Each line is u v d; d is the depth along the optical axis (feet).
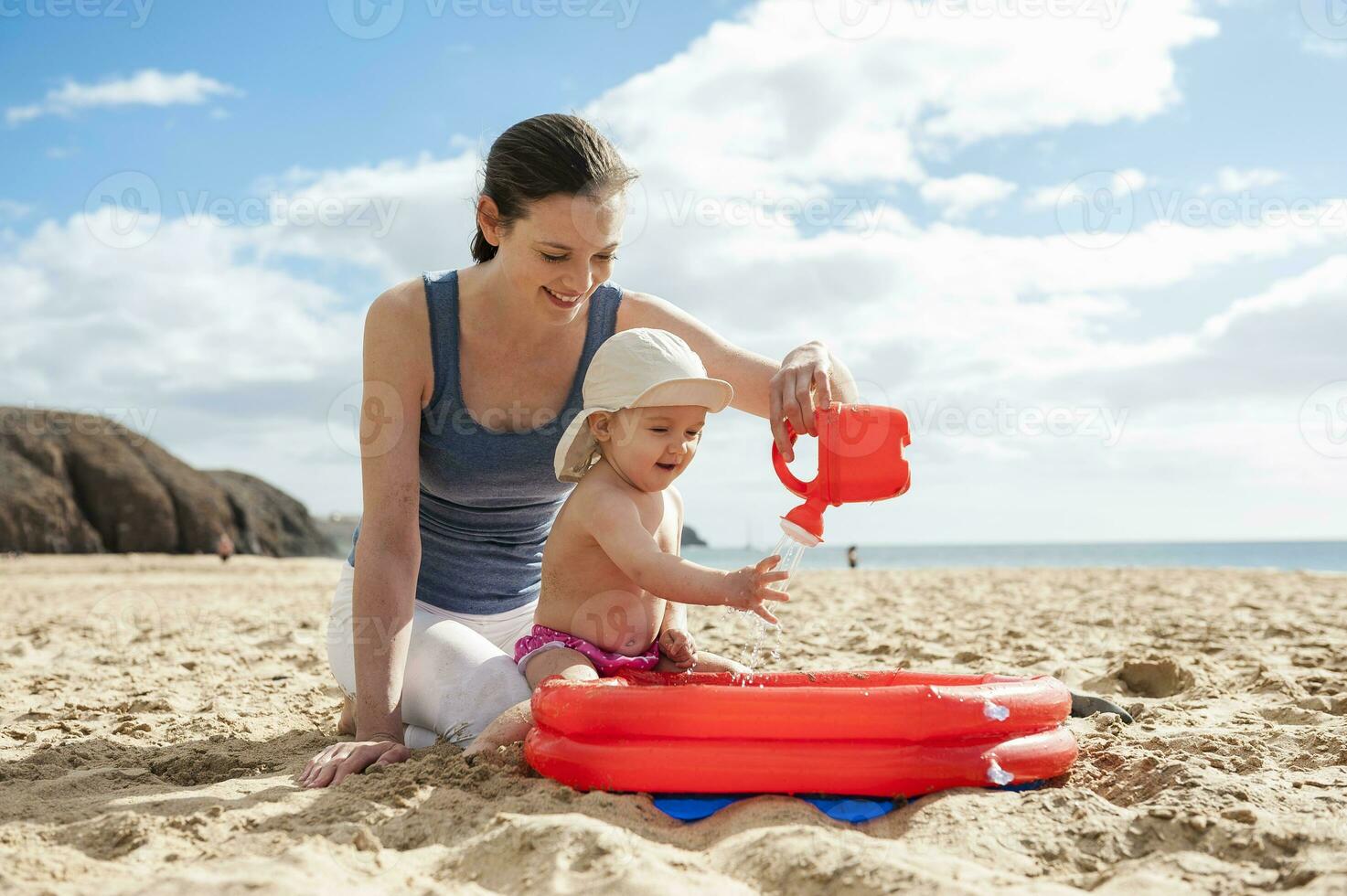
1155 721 10.05
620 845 5.81
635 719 6.96
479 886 5.55
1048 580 43.86
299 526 167.94
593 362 8.55
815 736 6.84
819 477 7.85
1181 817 6.28
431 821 6.48
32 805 7.03
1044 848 6.02
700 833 6.44
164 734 10.14
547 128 7.77
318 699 12.32
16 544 129.70
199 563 98.99
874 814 6.70
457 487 9.31
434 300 8.60
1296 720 10.21
